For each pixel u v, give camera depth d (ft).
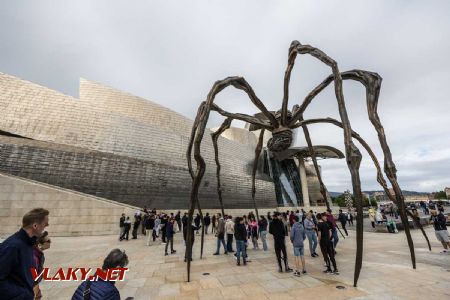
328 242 18.80
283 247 19.92
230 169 115.44
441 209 25.36
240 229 22.94
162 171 80.02
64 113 73.61
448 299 12.82
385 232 44.83
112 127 80.18
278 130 23.31
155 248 33.76
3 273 6.03
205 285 16.74
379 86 17.39
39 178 59.36
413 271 18.06
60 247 34.91
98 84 107.65
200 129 17.31
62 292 16.34
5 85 69.26
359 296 13.57
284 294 14.46
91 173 66.49
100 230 49.34
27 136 66.69
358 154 13.83
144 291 15.81
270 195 123.65
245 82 20.39
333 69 16.14
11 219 45.50
